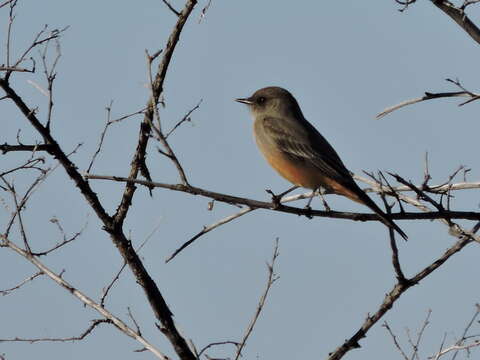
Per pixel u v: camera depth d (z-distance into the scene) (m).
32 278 10.08
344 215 10.62
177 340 10.95
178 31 10.69
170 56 10.71
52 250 10.31
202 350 9.21
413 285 9.77
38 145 10.21
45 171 10.16
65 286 9.95
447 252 9.80
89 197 10.83
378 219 10.40
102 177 9.36
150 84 9.14
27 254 10.08
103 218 10.98
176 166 9.45
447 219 10.15
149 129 10.83
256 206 10.38
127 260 11.13
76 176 10.65
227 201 9.95
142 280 11.21
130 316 9.66
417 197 10.69
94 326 9.79
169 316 11.24
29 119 10.06
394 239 9.46
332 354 10.02
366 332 9.93
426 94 9.80
